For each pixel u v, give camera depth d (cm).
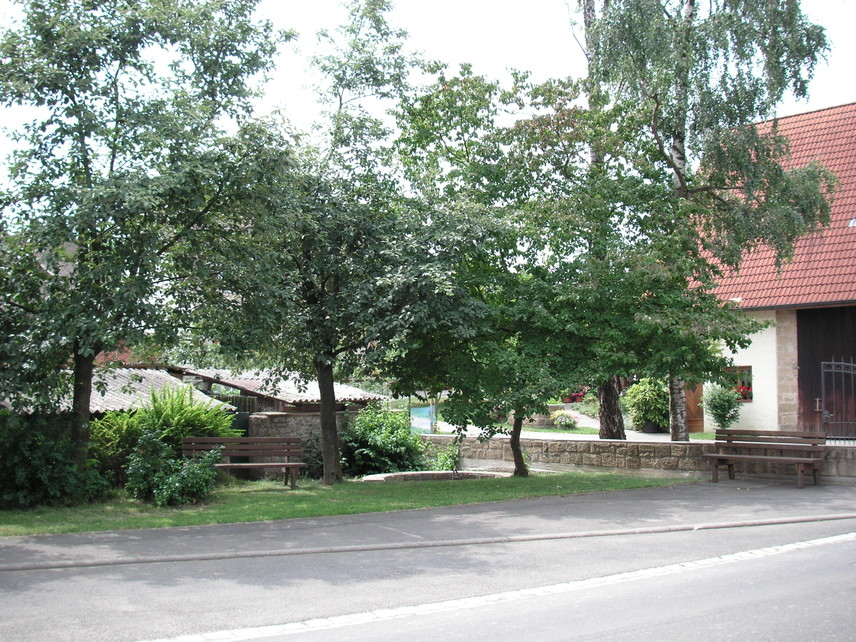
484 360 1407
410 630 579
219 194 1166
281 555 834
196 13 1214
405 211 1416
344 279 1408
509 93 1638
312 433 1950
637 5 1614
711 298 1462
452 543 888
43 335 1098
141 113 1141
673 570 764
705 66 1650
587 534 935
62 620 605
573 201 1465
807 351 2364
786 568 764
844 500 1171
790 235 1695
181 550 844
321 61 1485
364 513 1084
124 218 1061
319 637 566
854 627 577
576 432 3006
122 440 1371
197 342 1383
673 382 1889
